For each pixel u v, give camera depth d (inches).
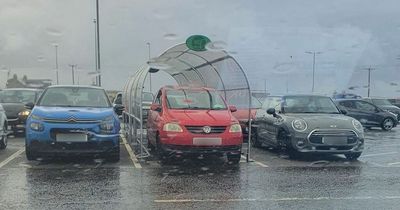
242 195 269.4
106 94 430.3
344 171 353.1
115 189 281.7
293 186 295.6
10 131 590.2
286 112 449.1
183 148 363.6
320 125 399.2
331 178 323.3
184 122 367.2
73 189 280.2
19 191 272.7
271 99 497.4
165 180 311.6
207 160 401.7
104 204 245.9
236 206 244.5
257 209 238.5
